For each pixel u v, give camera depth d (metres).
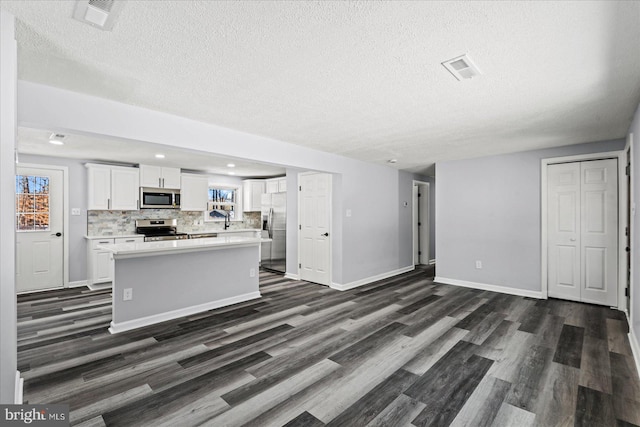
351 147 4.07
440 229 5.17
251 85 2.13
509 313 3.56
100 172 5.11
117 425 1.69
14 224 1.39
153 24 1.44
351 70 1.91
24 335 2.94
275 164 3.75
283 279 5.52
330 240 4.93
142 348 2.65
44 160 4.77
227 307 3.84
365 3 1.29
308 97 2.34
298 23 1.43
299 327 3.15
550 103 2.43
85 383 2.10
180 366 2.34
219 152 3.07
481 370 2.29
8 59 1.33
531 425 1.70
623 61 1.76
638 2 1.26
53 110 2.15
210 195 7.12
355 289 4.77
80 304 3.97
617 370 2.26
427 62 1.80
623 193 3.55
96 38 1.56
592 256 3.84
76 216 5.03
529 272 4.27
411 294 4.44
